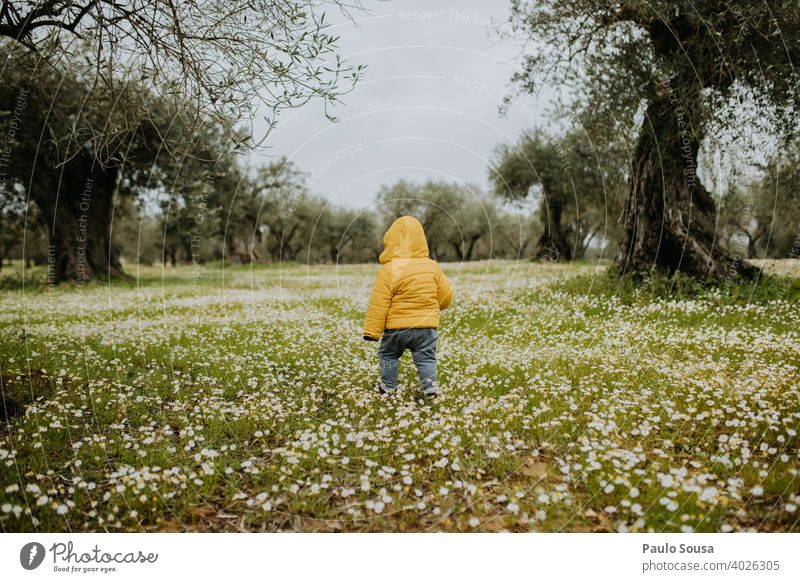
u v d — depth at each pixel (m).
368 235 34.62
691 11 7.98
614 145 12.92
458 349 6.40
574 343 6.41
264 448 3.86
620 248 10.42
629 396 4.43
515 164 23.44
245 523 3.04
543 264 19.36
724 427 3.84
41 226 20.17
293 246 34.66
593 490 3.16
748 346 5.61
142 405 4.71
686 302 7.90
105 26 4.53
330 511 3.13
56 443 3.90
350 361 5.99
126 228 36.91
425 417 4.24
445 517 3.04
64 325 8.48
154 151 17.47
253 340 7.11
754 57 8.05
